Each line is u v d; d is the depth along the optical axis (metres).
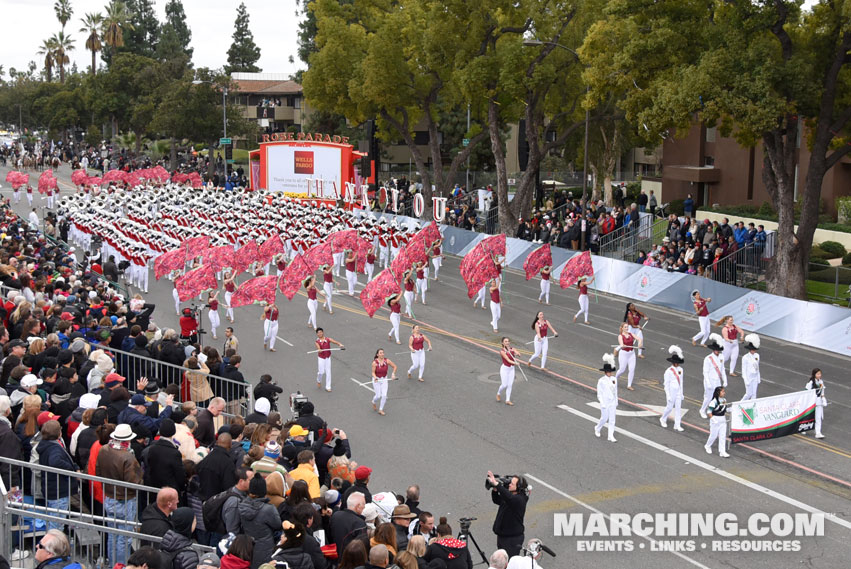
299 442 14.55
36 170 86.06
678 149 55.56
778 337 29.88
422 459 19.22
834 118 32.88
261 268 32.44
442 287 37.88
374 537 10.71
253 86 97.06
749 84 28.98
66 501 12.05
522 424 21.53
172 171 79.19
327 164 58.75
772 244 36.03
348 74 54.59
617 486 17.88
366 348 28.38
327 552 11.40
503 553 11.25
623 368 24.31
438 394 23.88
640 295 35.44
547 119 69.12
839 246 40.03
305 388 24.38
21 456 12.26
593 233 42.16
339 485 13.27
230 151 88.44
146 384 15.48
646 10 33.31
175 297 32.44
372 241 41.81
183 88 76.00
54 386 14.77
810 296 34.47
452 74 49.16
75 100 108.56
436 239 39.09
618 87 34.56
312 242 40.16
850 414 22.55
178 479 12.62
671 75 32.72
